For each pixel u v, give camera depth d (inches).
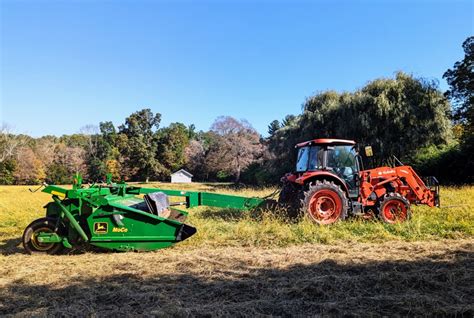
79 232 241.9
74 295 171.9
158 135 2472.9
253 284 182.2
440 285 178.9
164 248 257.9
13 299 168.4
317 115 1022.4
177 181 2261.3
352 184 360.2
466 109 978.7
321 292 171.5
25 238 246.8
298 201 338.3
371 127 913.5
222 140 1958.7
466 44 959.0
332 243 270.5
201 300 164.6
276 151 1263.5
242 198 337.7
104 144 2568.9
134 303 161.5
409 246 253.9
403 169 366.6
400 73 943.7
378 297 164.6
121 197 282.5
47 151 2618.1
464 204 426.9
